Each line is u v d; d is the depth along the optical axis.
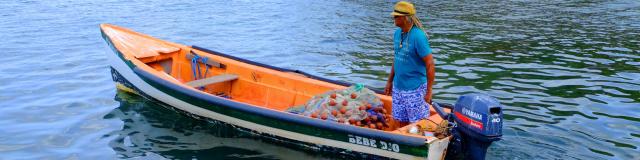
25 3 22.45
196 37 16.27
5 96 9.93
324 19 19.75
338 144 7.12
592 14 20.16
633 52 13.66
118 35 10.29
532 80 10.95
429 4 23.88
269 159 7.25
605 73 11.48
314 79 8.71
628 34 16.11
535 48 14.23
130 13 20.73
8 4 22.08
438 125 6.61
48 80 11.00
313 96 8.02
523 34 16.33
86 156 7.34
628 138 7.74
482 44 14.84
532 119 8.53
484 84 10.66
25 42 14.82
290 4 23.88
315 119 7.08
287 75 8.87
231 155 7.37
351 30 17.31
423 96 6.82
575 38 15.59
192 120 8.66
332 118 7.29
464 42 15.12
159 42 10.28
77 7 21.84
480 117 6.05
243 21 19.19
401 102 6.88
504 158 7.00
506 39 15.55
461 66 12.21
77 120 8.66
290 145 7.67
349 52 14.00
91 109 9.20
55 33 16.23
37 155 7.37
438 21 19.06
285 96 8.80
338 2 24.66
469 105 6.20
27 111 9.11
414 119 6.92
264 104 9.01
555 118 8.58
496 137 6.09
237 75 9.34
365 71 12.00
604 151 7.30
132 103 9.48
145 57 9.53
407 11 6.34
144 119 8.69
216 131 8.21
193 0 24.58
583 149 7.35
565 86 10.47
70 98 9.80
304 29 17.56
